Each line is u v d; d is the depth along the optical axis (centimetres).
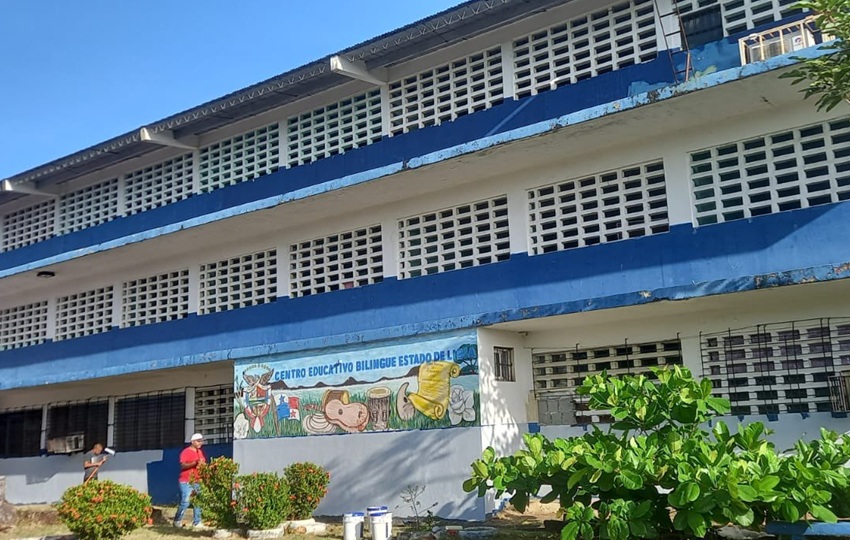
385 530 1017
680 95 968
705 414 764
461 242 1293
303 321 1430
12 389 2005
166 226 1536
